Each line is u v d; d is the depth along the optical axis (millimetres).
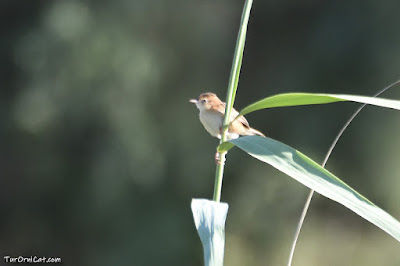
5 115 15148
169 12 15438
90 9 14578
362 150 14664
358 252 13852
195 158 15578
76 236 15180
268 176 15617
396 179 14383
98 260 14766
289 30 16312
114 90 14477
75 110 14367
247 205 15578
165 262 14906
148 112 14969
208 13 15984
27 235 15562
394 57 14422
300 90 15656
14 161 15281
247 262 14938
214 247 2436
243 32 3271
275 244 14891
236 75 3242
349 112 15016
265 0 16516
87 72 14305
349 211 14445
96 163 14508
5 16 15180
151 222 14969
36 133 14680
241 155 15984
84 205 14859
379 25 14578
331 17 15164
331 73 15156
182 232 15195
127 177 14602
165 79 15430
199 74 15930
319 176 2719
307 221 14734
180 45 15688
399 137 14383
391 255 13641
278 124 15984
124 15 14734
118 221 14852
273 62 16531
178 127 15523
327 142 15180
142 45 14852
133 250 14781
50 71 14383
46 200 15352
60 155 14828
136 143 14539
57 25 14328
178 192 15383
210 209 2496
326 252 14094
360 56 14758
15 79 15148
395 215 14508
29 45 14477
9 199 15555
